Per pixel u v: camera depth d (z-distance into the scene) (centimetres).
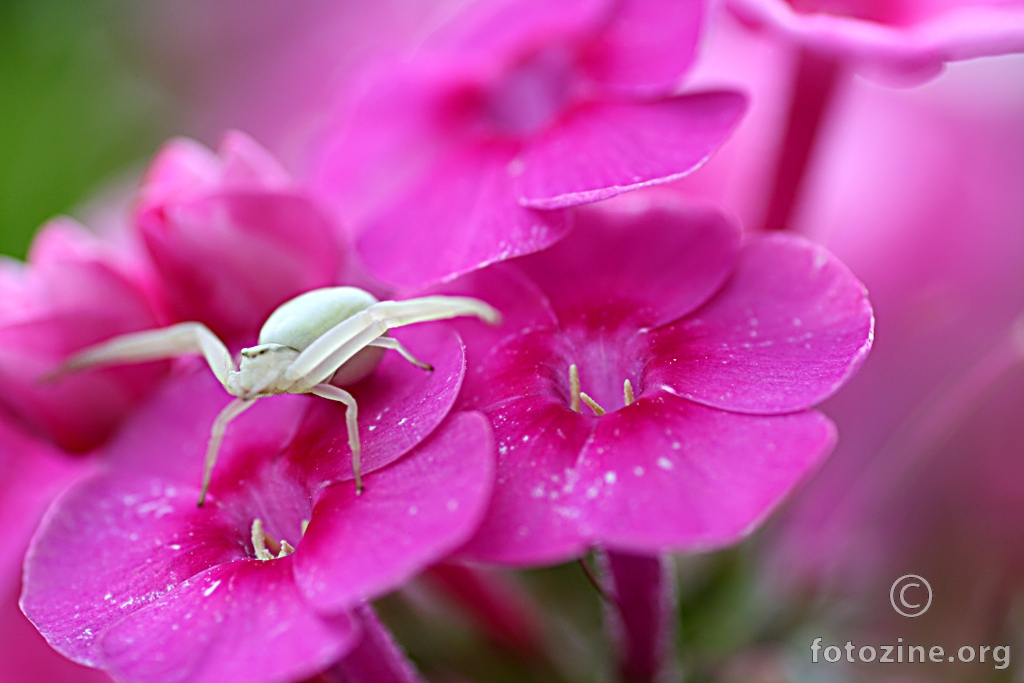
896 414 21
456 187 17
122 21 24
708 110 17
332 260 17
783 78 19
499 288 16
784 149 19
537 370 16
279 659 15
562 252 16
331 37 26
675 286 16
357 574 15
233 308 17
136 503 16
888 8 18
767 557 19
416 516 15
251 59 26
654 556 16
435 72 18
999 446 21
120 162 23
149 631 15
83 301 17
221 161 18
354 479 15
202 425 17
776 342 16
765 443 15
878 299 22
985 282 22
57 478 18
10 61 22
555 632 19
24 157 22
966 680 19
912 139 23
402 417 16
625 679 17
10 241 22
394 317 15
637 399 16
